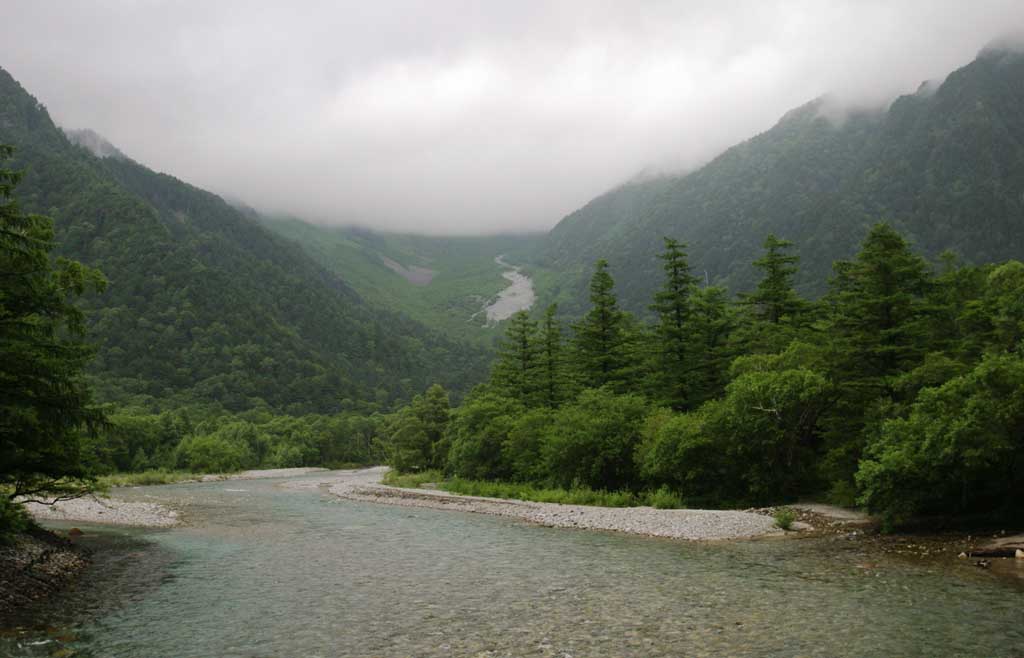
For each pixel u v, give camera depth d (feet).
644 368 202.80
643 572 75.72
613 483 160.86
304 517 140.97
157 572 79.77
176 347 643.45
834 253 609.83
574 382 211.00
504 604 62.08
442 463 256.52
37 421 62.59
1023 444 89.81
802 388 125.70
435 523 128.16
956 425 88.79
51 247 63.05
